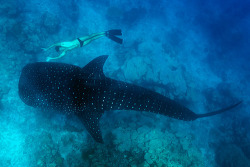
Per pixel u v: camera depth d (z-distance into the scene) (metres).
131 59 9.70
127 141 6.33
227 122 11.05
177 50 14.55
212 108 11.73
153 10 15.26
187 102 10.40
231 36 17.62
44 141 5.69
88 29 11.74
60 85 3.53
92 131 3.86
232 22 19.25
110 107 4.01
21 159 5.35
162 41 13.56
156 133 6.87
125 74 9.38
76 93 3.63
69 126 6.29
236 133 10.84
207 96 12.69
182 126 8.55
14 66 7.52
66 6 11.33
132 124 6.92
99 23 12.46
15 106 6.35
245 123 11.95
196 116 4.84
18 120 6.08
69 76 3.59
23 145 5.61
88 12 12.39
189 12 18.50
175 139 7.34
